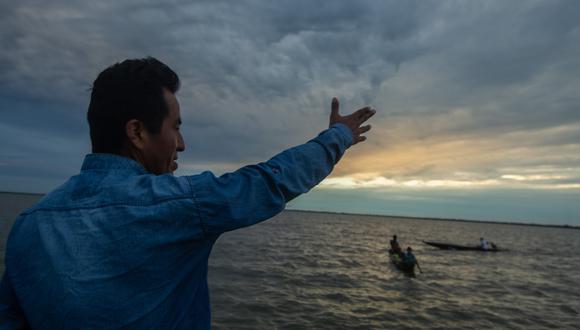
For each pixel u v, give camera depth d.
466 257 42.12
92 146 1.28
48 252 1.04
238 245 43.22
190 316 1.15
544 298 20.98
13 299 1.12
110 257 1.02
